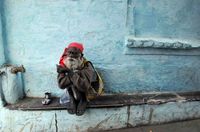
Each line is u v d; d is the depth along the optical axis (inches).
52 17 143.3
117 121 152.2
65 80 132.0
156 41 151.6
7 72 141.3
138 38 151.6
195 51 161.5
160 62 159.2
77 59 130.3
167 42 152.7
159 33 156.2
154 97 158.4
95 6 144.0
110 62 153.9
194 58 163.6
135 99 155.3
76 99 139.5
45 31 145.1
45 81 152.2
